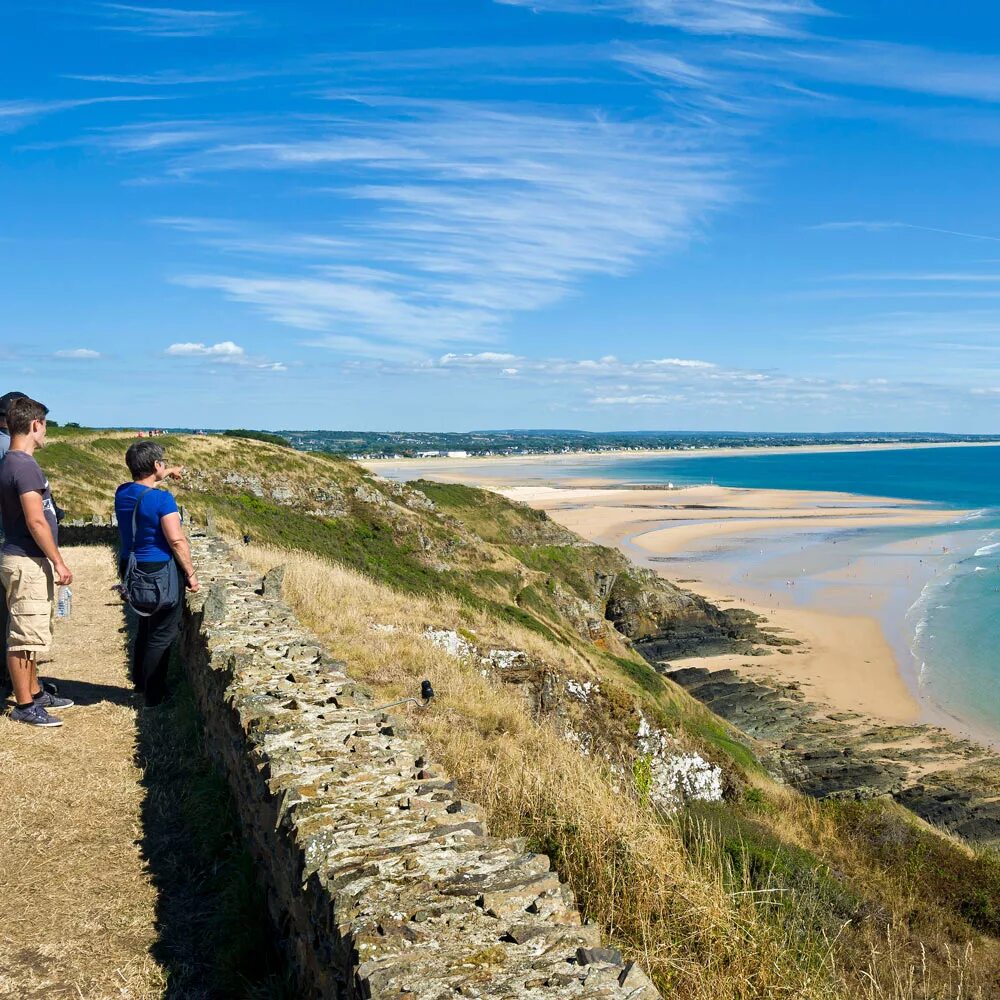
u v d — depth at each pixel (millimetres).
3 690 8422
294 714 6086
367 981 3154
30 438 7559
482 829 4523
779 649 54625
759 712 42312
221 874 5398
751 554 92438
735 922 5520
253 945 4578
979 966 10469
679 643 55969
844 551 93688
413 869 4000
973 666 50312
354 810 4594
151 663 8297
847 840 16766
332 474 47094
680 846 6809
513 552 59438
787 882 10008
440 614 18188
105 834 5879
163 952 4645
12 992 4191
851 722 41000
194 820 6086
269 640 8086
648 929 5285
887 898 12914
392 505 46750
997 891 14016
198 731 7727
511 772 8461
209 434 51781
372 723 6094
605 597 59844
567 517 128375
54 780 6555
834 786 32375
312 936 3994
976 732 39406
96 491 36562
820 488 182625
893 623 61000
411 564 41531
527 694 16328
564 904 3807
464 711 11227
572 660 20141
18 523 7438
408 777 5156
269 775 5129
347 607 15547
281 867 4641
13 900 4996
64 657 10016
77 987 4277
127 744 7461
